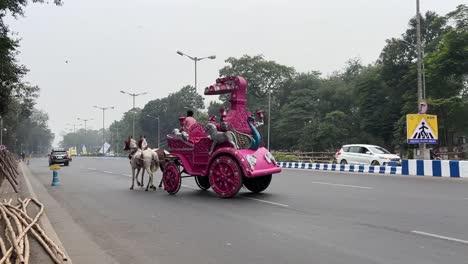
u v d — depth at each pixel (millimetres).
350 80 75125
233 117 12734
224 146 12484
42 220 9039
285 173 22953
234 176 12062
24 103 42500
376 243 6688
